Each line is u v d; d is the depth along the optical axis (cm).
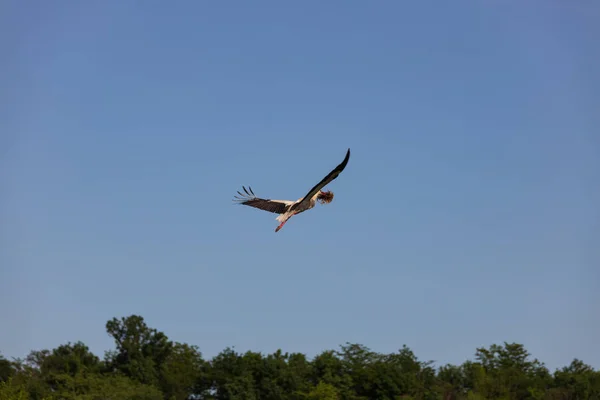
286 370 6331
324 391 5853
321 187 2542
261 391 6297
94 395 5916
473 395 6003
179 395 6431
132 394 6012
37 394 5812
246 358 6556
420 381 6341
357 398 6025
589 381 6341
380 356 6588
